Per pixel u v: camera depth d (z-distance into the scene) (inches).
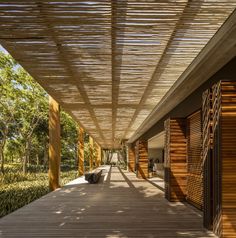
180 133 292.5
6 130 644.7
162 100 300.8
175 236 167.2
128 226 189.3
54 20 134.1
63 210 241.6
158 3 120.4
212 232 175.0
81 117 447.5
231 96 162.6
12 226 188.7
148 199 301.1
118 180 520.4
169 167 290.5
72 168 1075.9
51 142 380.5
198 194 250.5
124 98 305.7
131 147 826.8
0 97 557.9
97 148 1146.7
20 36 151.1
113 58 183.6
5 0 118.2
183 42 157.9
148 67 201.5
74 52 173.3
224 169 160.6
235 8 123.5
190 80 210.8
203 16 130.2
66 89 266.5
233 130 161.3
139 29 142.9
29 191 390.6
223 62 171.9
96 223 197.2
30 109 652.7
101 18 132.5
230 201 159.3
